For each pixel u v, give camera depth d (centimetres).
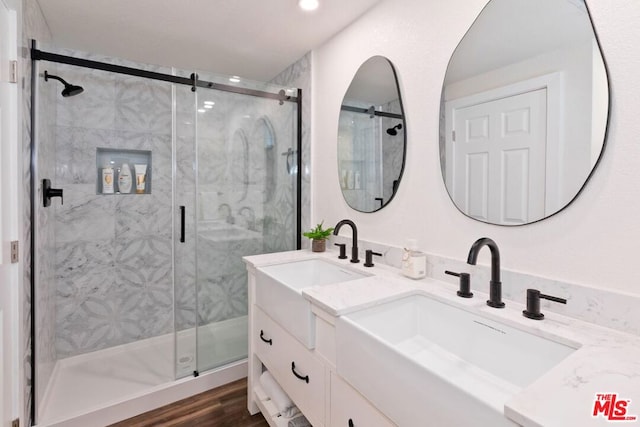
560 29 98
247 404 186
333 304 105
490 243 102
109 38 203
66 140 220
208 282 224
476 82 121
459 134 128
